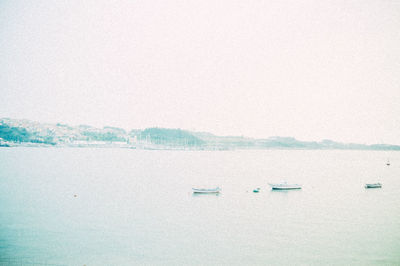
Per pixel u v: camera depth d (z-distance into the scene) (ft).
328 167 522.47
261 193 244.83
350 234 136.15
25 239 127.24
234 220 158.51
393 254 115.24
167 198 218.18
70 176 335.88
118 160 598.34
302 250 118.52
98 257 110.83
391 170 467.11
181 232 137.69
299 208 188.24
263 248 119.75
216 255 113.39
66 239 127.44
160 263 106.83
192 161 630.74
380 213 175.22
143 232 137.18
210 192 242.17
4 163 464.65
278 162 648.79
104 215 166.09
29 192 234.79
